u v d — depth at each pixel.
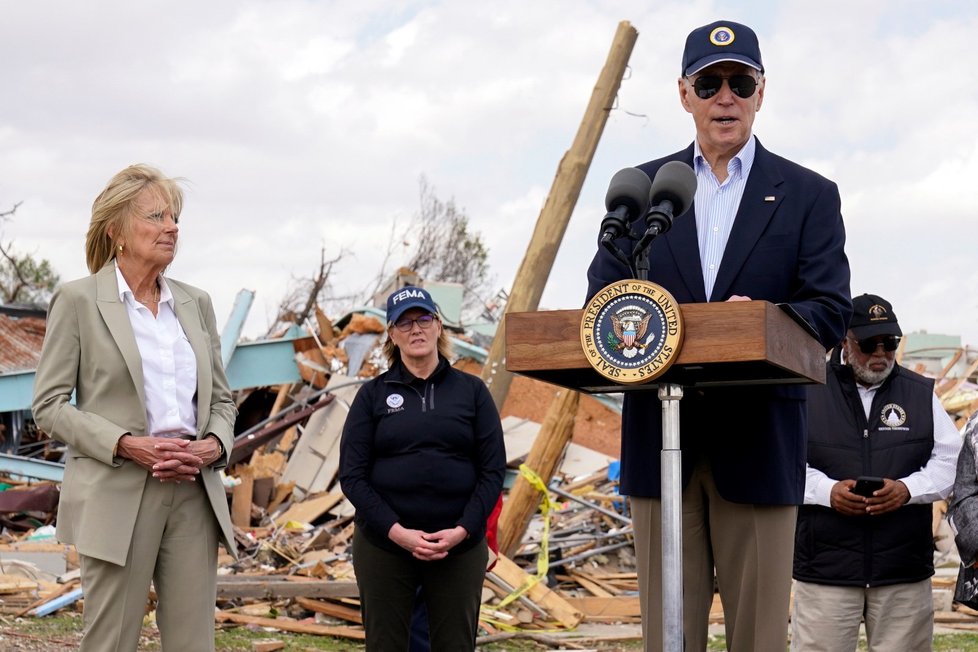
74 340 4.55
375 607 5.18
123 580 4.45
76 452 4.56
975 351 20.16
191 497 4.62
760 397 4.03
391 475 5.20
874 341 5.73
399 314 5.28
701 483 4.14
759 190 4.15
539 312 3.54
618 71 12.80
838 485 5.65
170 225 4.62
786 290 4.10
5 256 34.84
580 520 12.88
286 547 11.49
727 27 4.09
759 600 4.07
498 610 9.90
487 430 5.32
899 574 5.66
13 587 9.33
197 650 4.56
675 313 3.31
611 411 15.94
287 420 15.22
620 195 3.67
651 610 4.16
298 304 34.19
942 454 5.75
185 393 4.68
